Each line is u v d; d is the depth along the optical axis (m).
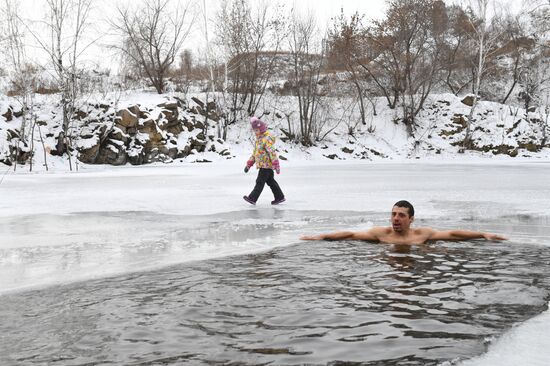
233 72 44.75
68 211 9.21
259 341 2.37
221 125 43.03
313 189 13.66
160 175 21.77
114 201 10.94
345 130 47.28
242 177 19.81
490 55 49.59
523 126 47.69
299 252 4.84
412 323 2.62
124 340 2.40
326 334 2.46
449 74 53.72
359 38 47.78
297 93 43.84
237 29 43.56
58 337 2.46
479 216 7.89
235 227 7.00
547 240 5.52
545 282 3.51
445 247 5.05
